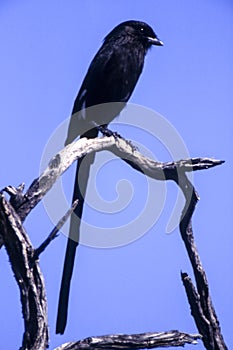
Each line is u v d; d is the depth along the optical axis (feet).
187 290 48.39
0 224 40.88
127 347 43.42
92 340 42.75
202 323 48.19
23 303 41.93
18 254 41.32
